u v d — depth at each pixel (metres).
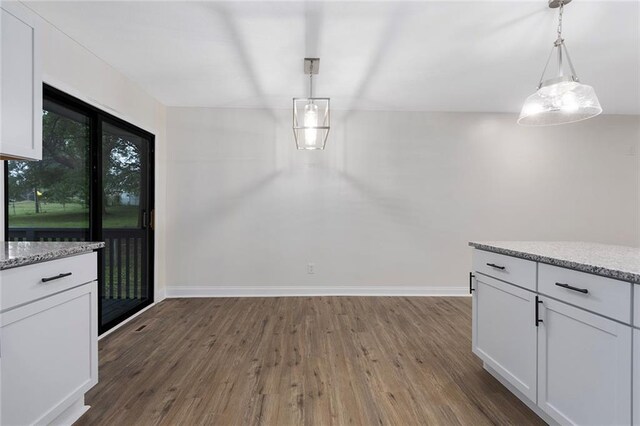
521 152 3.86
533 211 3.86
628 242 3.92
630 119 3.91
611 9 1.87
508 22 2.02
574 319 1.32
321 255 3.78
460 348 2.37
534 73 2.78
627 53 2.42
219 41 2.27
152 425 1.51
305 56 2.49
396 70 2.73
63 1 1.82
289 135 3.74
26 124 1.49
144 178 3.34
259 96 3.36
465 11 1.92
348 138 3.78
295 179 3.75
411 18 1.99
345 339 2.52
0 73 1.36
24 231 2.00
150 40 2.26
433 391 1.81
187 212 3.69
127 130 3.02
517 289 1.65
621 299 1.13
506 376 1.73
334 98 3.41
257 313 3.13
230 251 3.72
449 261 3.83
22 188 1.99
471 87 3.10
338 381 1.91
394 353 2.28
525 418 1.58
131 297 3.12
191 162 3.69
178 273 3.69
